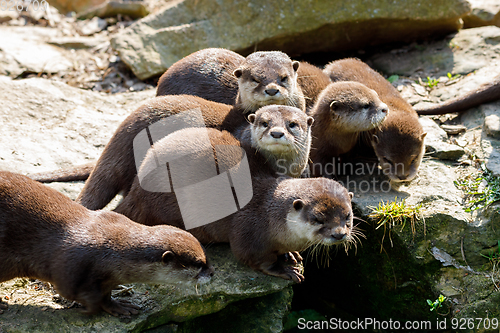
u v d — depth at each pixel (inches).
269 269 233.5
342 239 215.0
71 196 273.4
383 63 403.9
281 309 239.0
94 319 211.2
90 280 202.7
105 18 473.1
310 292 313.4
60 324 207.9
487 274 253.1
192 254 209.9
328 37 409.7
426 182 281.6
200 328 234.8
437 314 260.7
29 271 208.5
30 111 335.9
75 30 454.9
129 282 209.9
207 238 243.4
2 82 355.6
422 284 263.3
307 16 396.8
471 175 282.7
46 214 208.5
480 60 378.3
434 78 373.7
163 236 211.2
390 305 280.2
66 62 408.2
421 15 397.1
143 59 391.9
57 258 202.5
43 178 281.6
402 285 271.1
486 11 432.5
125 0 475.8
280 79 283.1
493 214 259.4
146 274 207.2
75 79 394.0
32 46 418.6
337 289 299.7
